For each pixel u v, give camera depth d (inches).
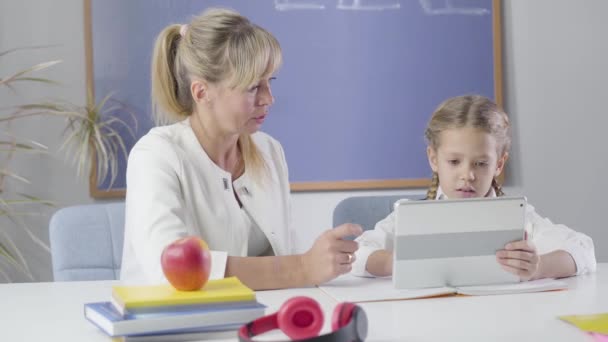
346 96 139.7
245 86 71.0
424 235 62.3
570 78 145.1
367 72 139.9
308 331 44.8
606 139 146.1
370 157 140.6
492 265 63.9
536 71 144.4
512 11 143.6
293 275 65.2
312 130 139.2
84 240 84.7
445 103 79.9
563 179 145.8
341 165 140.0
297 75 138.5
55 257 84.0
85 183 135.0
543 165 145.3
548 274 68.3
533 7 143.8
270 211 78.4
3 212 129.0
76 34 134.6
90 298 64.4
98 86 134.1
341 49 139.2
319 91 139.1
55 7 134.0
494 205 63.3
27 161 134.4
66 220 84.7
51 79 134.3
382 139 140.7
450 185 78.1
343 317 43.9
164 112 77.7
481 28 141.6
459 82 141.9
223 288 52.4
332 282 68.8
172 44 75.7
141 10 134.3
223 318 48.9
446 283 63.5
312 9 138.3
